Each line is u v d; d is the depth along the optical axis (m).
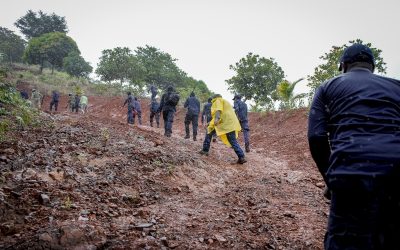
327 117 2.05
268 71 27.20
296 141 11.15
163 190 4.57
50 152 4.95
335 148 1.86
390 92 1.94
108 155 5.37
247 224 3.68
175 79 46.75
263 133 14.34
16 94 8.04
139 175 4.82
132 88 34.50
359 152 1.73
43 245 2.62
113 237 2.94
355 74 2.09
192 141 10.45
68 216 3.19
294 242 3.31
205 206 4.20
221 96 7.69
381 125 1.80
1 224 2.88
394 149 1.71
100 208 3.52
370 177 1.66
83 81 39.41
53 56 44.25
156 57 47.06
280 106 18.56
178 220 3.58
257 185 5.56
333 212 1.82
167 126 10.09
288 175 6.66
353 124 1.85
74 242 2.73
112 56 41.19
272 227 3.64
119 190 4.16
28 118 6.67
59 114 9.41
